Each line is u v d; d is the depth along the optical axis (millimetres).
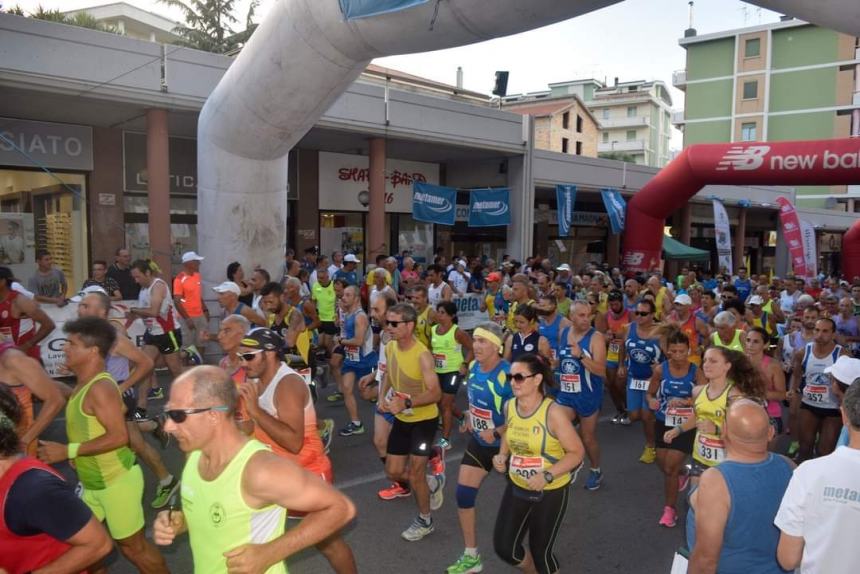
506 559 3898
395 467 5164
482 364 4480
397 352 5145
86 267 14211
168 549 4828
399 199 19031
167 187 11992
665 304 10555
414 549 4926
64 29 10578
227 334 4375
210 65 11992
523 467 3828
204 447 2369
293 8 7500
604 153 77125
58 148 13547
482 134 16578
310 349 7234
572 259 24969
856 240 25562
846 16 4688
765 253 33781
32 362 3875
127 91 11211
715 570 2684
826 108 56781
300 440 3752
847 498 2436
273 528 2379
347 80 8125
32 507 2266
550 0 5758
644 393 6930
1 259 13250
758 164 15953
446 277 15203
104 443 3502
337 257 14086
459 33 6430
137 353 5094
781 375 5879
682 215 25719
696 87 63188
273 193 10336
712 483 2695
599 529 5418
